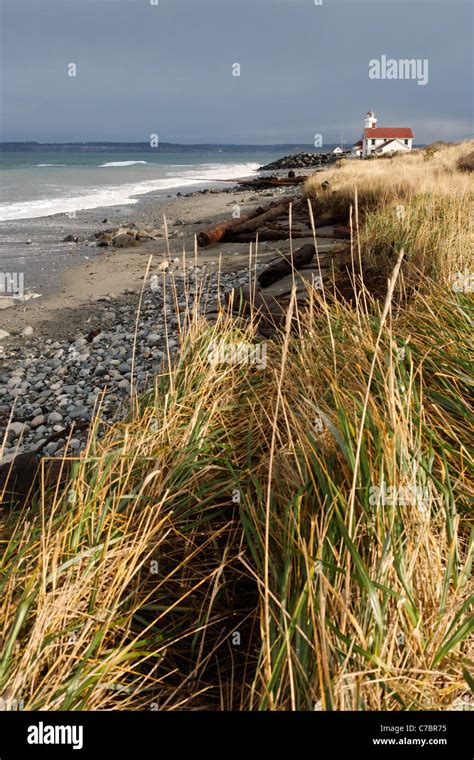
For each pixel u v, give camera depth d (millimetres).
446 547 2477
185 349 4449
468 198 10398
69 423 5926
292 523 2475
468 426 3254
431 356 3805
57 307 10734
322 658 1879
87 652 2088
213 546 2893
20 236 20281
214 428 3635
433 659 2014
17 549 2658
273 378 4012
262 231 15406
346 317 4762
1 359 8227
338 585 2131
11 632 1995
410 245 7594
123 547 2582
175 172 73375
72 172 66000
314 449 2686
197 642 2520
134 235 18562
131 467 2971
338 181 18891
